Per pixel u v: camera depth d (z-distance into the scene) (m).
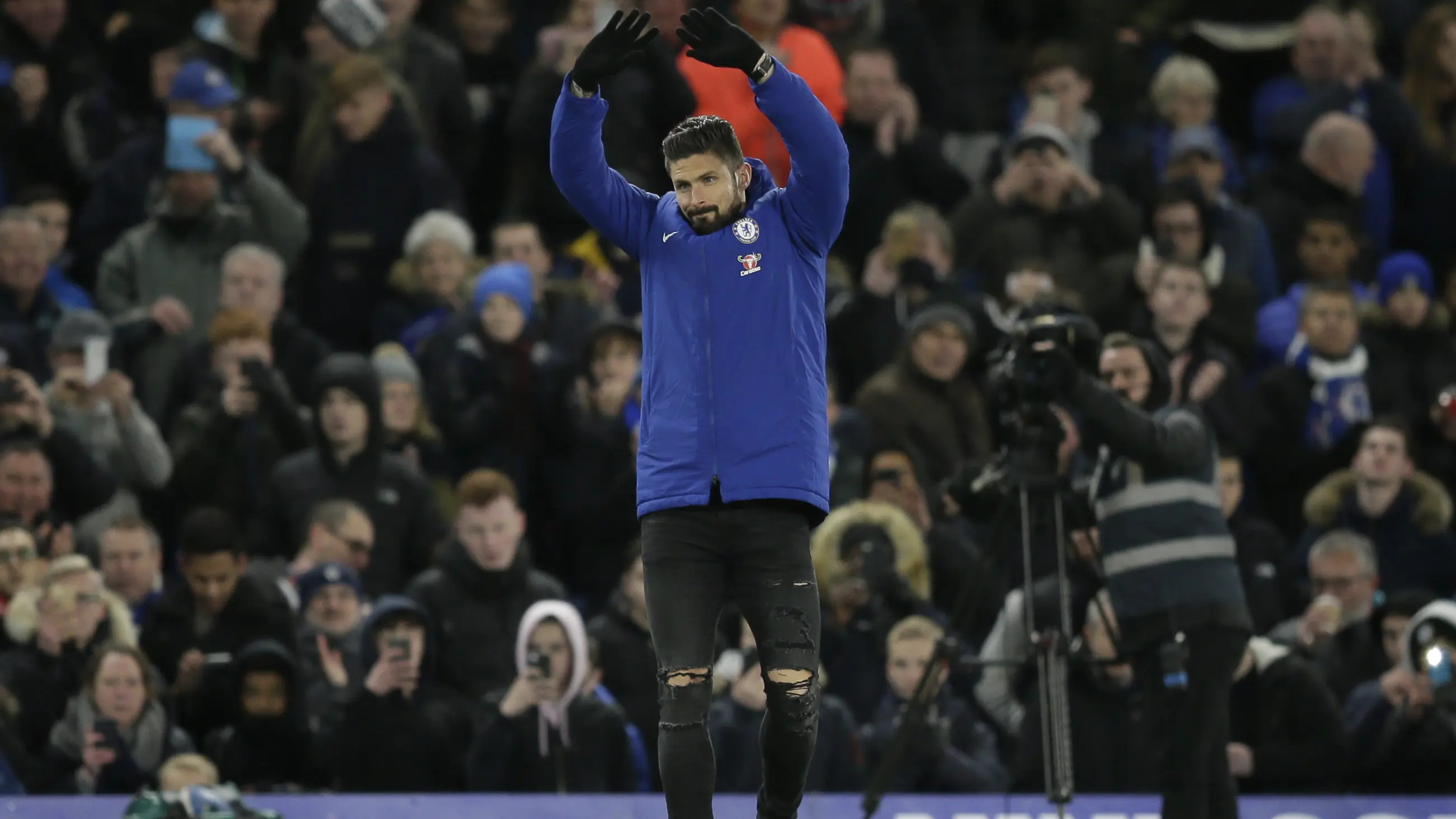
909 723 26.34
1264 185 46.59
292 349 38.19
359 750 29.45
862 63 44.06
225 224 39.78
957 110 48.22
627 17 19.41
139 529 32.81
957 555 33.94
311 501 34.78
